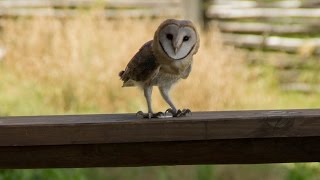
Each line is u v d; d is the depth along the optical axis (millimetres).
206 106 12711
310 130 4160
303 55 15117
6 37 14648
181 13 16203
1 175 8867
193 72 12883
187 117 4312
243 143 4266
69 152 4277
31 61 13578
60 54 13445
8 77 13656
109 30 13977
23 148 4277
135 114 4574
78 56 13289
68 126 4172
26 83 13273
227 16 16141
